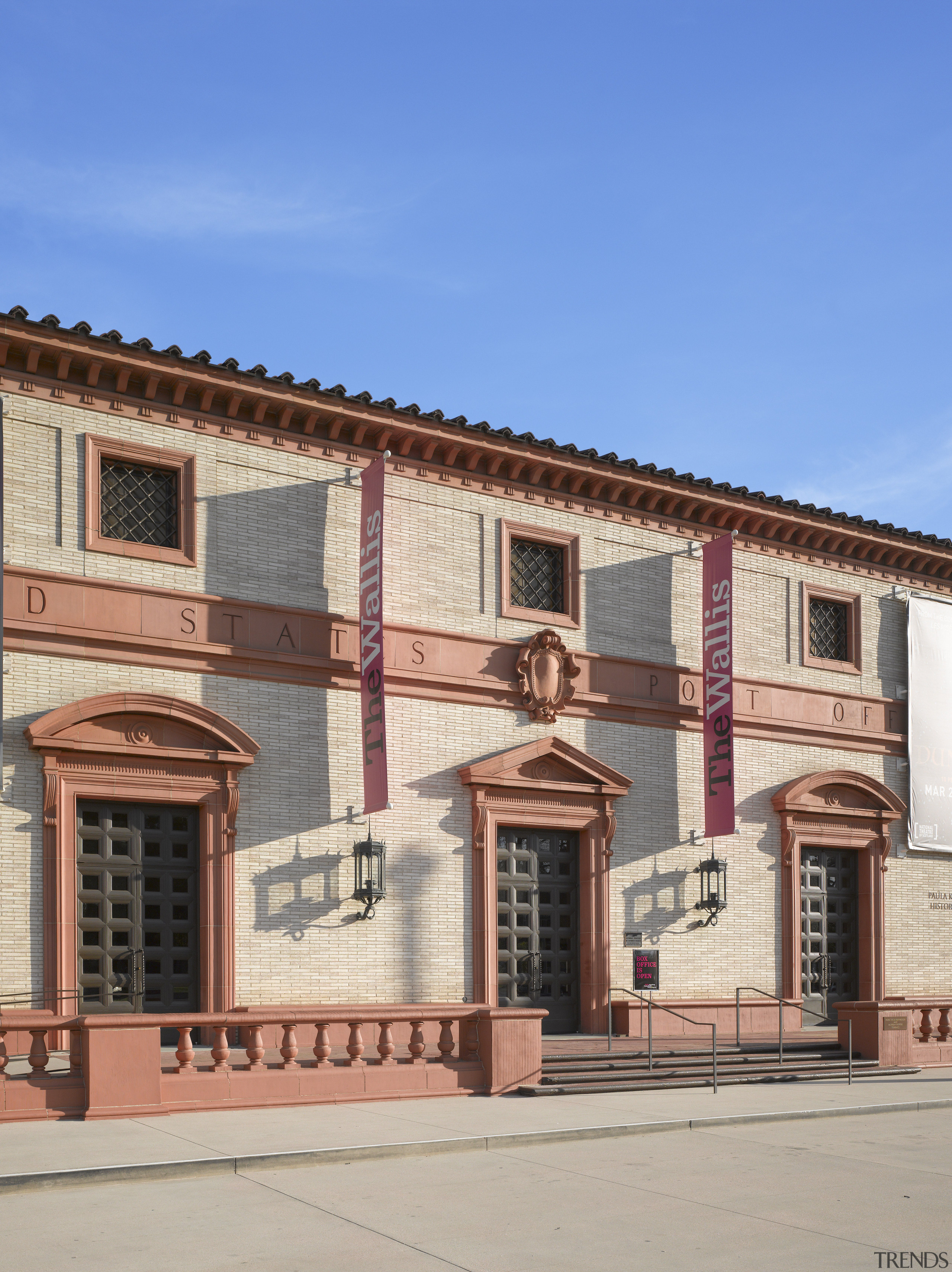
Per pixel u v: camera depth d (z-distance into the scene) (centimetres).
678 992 2323
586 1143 1379
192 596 1903
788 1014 2447
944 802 2789
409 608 2119
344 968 1966
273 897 1922
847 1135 1476
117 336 1833
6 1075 1413
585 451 2316
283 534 2012
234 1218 1012
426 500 2167
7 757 1731
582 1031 2216
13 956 1705
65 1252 909
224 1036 1545
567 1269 879
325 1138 1304
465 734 2150
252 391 1964
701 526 2514
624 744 2344
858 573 2761
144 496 1922
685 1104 1647
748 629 2553
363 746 1989
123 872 1825
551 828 2239
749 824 2483
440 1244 941
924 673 2814
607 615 2359
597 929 2247
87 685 1811
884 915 2653
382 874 2005
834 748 2650
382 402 2084
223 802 1892
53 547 1806
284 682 1983
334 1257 902
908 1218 1043
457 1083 1673
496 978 2123
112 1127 1350
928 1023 2255
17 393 1805
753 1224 1016
